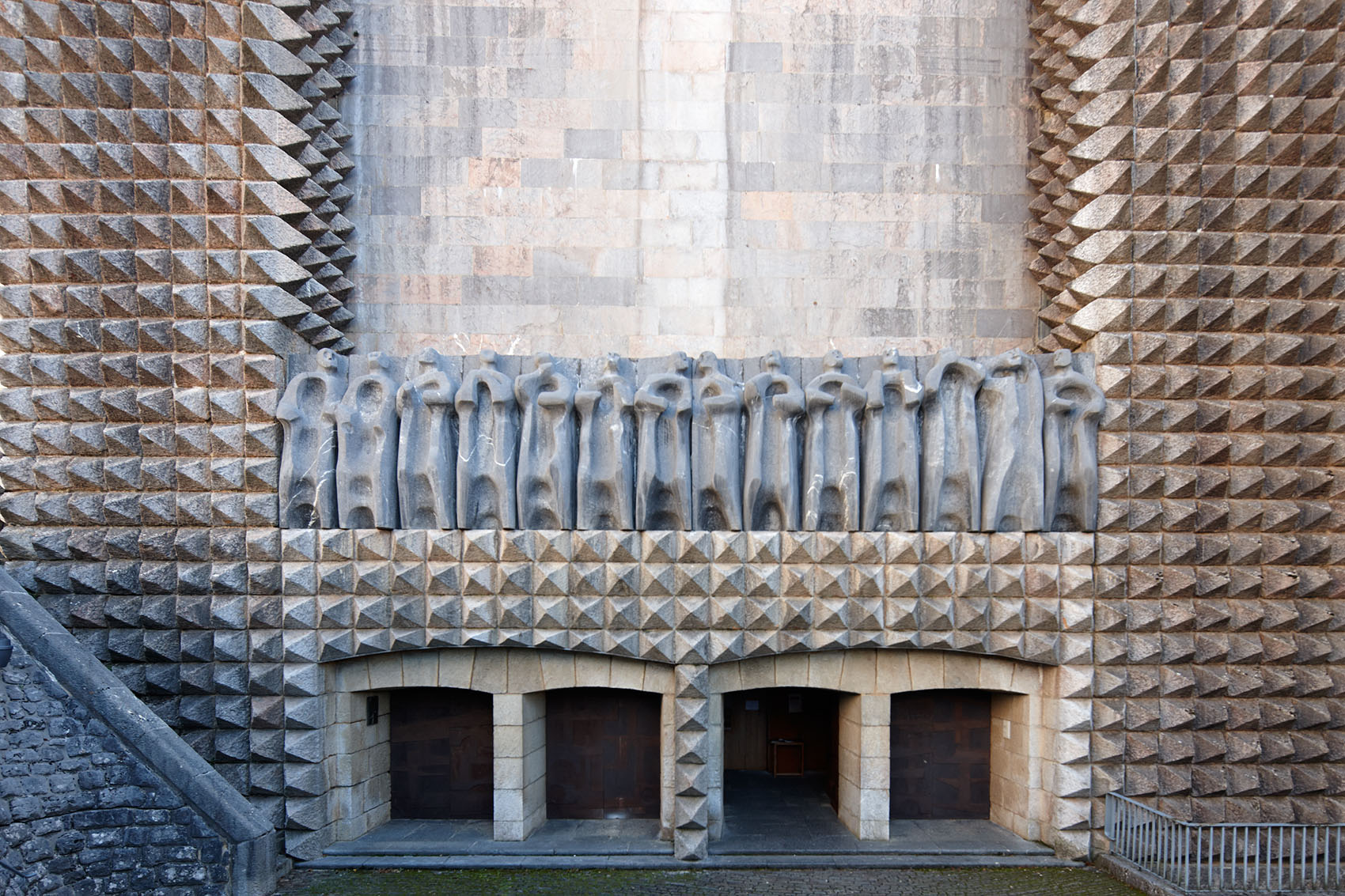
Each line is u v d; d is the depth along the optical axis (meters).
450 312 10.68
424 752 10.27
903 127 10.78
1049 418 9.23
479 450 9.30
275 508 9.25
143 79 8.89
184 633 9.20
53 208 9.02
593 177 10.70
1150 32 9.02
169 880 7.76
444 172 10.67
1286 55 8.91
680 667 9.14
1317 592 9.28
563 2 10.66
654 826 9.93
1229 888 7.98
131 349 9.17
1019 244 10.84
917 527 9.27
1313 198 9.13
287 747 9.15
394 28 10.64
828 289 10.76
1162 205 9.12
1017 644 9.25
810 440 9.29
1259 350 9.22
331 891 8.34
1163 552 9.23
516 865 8.91
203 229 9.09
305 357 9.57
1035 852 9.20
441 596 9.27
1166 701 9.24
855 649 9.57
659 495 9.23
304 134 9.29
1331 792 9.27
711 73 10.74
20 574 9.13
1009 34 10.77
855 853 9.17
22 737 7.48
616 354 9.56
